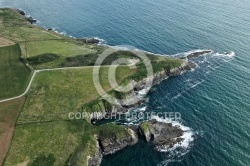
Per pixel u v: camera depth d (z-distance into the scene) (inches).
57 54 4552.2
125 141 3189.0
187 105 3705.7
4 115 3373.5
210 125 3378.4
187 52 4881.9
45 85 3858.3
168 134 3243.1
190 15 6092.5
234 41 5088.6
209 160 2955.2
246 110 3563.0
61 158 2913.4
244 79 4124.0
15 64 4311.0
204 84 4092.0
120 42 5324.8
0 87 3826.3
